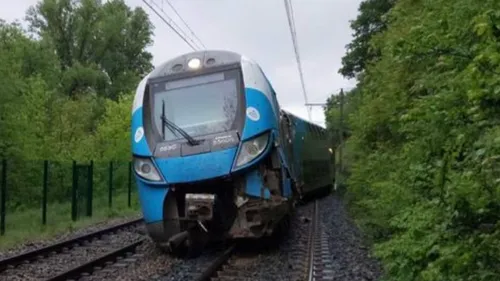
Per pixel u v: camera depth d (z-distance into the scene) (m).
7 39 42.25
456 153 4.99
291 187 13.84
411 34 5.68
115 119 36.09
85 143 34.12
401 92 10.51
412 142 8.02
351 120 17.38
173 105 11.43
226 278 9.51
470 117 5.03
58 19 64.00
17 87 23.28
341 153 38.19
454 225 4.76
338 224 17.97
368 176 14.59
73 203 20.27
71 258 12.02
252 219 10.88
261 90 11.34
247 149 10.77
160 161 10.95
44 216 18.52
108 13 66.31
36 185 23.77
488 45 4.46
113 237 15.16
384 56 12.01
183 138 11.05
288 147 14.26
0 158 21.92
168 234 11.06
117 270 10.42
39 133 28.55
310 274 9.55
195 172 10.72
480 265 4.50
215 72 11.52
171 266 10.72
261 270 10.25
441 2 6.61
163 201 10.94
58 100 38.75
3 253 13.06
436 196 5.79
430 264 5.10
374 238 12.34
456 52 5.29
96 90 62.00
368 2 36.25
